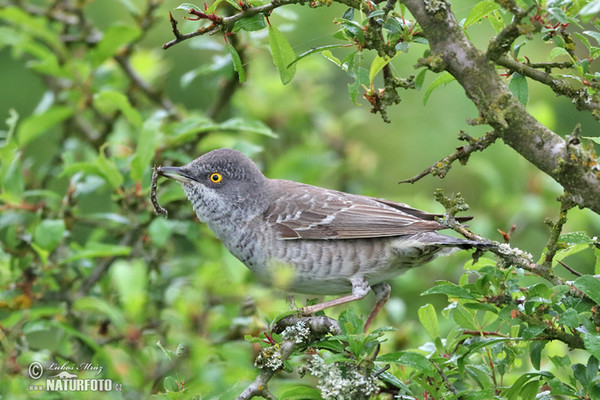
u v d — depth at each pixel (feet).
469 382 25.99
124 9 51.01
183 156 35.58
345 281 32.99
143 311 29.76
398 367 25.58
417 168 49.75
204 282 28.66
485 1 22.33
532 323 21.81
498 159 46.21
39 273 31.37
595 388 21.62
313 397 23.12
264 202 33.86
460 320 25.13
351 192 45.65
